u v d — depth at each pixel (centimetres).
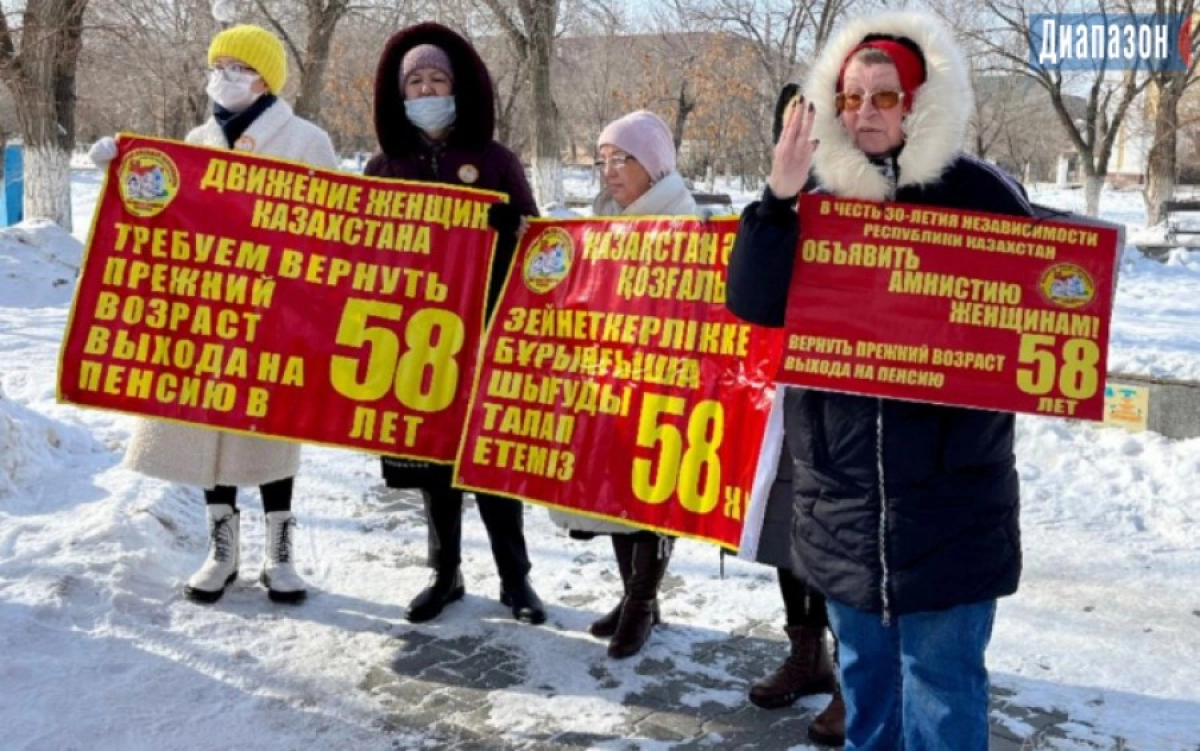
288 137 457
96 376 437
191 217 439
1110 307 287
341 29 3197
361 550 533
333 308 437
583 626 456
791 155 280
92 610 434
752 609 476
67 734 353
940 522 279
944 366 288
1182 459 654
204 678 396
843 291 294
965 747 283
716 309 399
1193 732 376
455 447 433
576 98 4797
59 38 1706
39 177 1711
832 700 374
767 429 357
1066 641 446
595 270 420
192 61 2653
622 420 408
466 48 443
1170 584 505
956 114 282
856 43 293
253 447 450
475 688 401
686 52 4053
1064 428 711
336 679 403
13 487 544
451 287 436
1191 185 5072
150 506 531
